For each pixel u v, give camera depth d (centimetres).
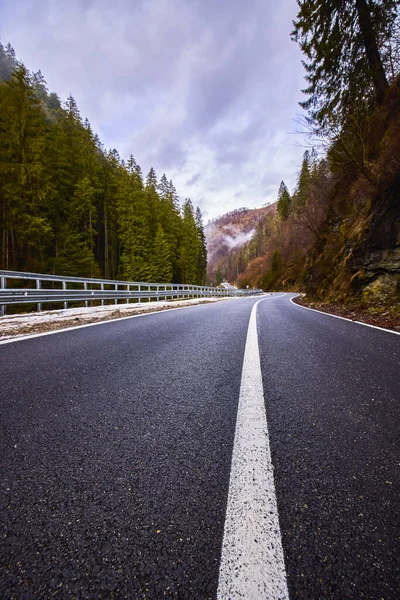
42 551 71
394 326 503
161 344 339
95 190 2541
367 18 889
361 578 63
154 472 101
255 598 59
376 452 114
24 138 1792
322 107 1012
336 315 752
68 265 2111
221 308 964
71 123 2588
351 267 971
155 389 191
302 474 99
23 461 110
